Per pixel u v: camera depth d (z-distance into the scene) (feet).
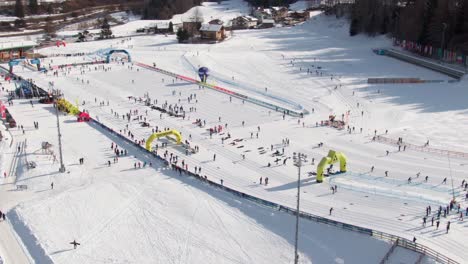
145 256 197.67
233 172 272.51
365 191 246.68
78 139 322.75
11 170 277.44
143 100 412.36
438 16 538.47
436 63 500.74
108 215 227.81
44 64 553.64
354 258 194.90
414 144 310.45
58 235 210.79
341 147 307.17
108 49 631.56
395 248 193.98
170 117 367.86
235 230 216.54
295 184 256.52
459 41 529.04
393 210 226.99
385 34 653.30
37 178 264.72
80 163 283.59
